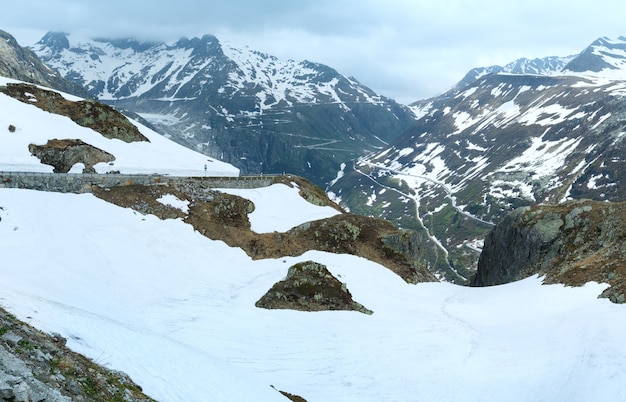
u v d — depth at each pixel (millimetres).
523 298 54625
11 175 54156
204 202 68188
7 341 16141
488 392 33094
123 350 22156
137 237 55469
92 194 59594
